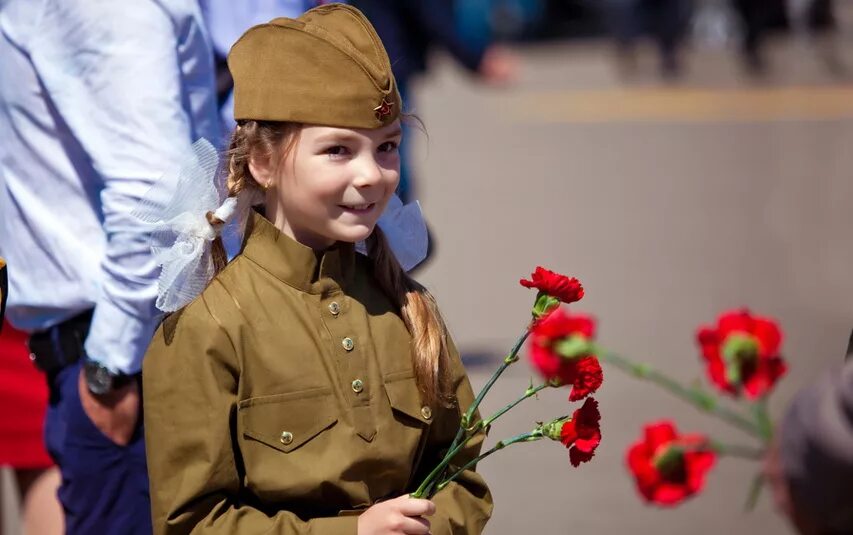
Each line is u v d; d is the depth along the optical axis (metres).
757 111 34.34
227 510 5.32
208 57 6.69
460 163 28.45
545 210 23.05
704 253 19.28
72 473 6.59
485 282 17.91
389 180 5.54
